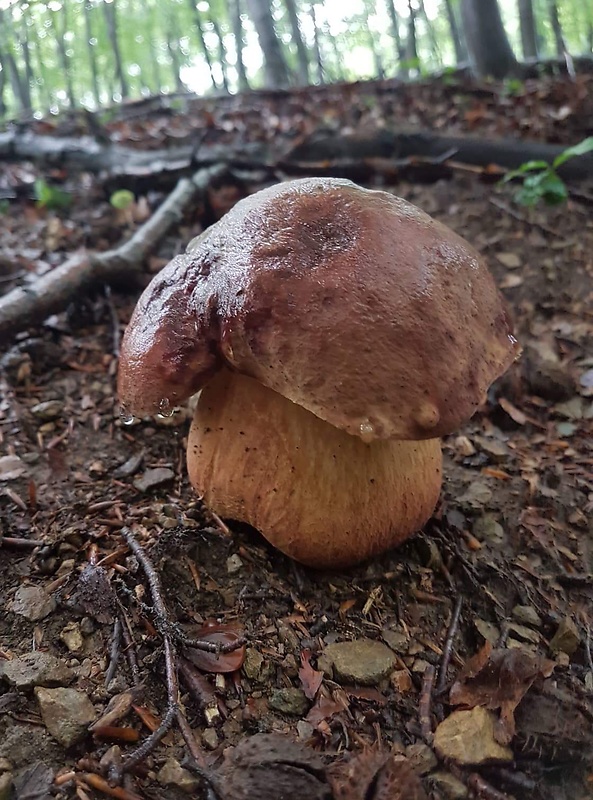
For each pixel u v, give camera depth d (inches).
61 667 7.0
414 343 6.6
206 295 7.3
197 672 7.2
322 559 8.2
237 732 6.7
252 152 22.9
